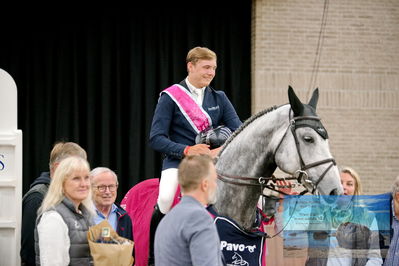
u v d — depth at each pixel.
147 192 7.23
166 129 6.48
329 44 12.38
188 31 12.04
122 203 7.48
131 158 11.77
